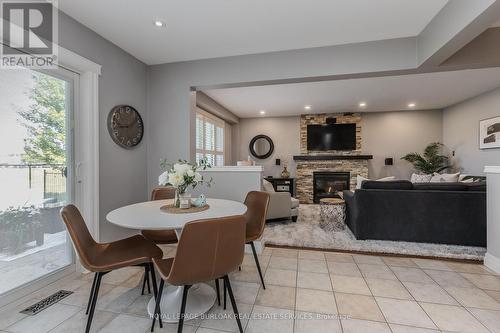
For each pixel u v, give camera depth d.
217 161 6.17
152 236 2.17
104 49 2.64
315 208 5.94
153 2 2.07
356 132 6.74
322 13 2.22
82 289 2.10
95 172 2.48
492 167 2.45
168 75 3.30
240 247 1.49
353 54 2.79
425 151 6.24
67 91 2.31
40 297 1.97
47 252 2.15
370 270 2.47
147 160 3.35
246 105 5.89
